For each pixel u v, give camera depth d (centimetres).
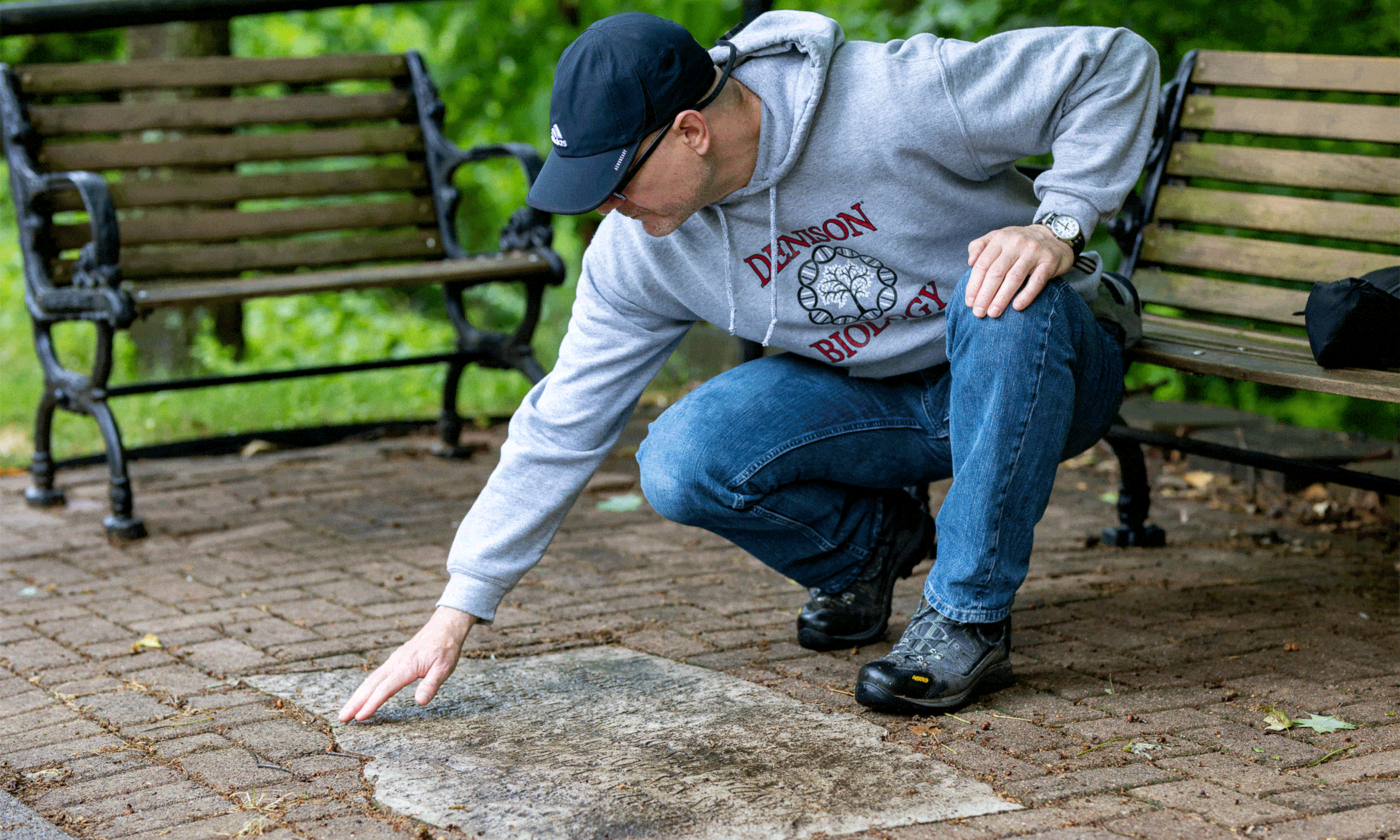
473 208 1092
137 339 656
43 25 421
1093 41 231
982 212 239
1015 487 229
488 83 954
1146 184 345
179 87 452
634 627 293
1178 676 254
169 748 227
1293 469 304
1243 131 328
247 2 448
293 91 1094
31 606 318
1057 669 259
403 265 452
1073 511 409
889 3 726
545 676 260
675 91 213
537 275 449
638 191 219
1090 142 230
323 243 477
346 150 479
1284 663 260
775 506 257
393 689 232
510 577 242
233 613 307
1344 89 311
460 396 640
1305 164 315
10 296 850
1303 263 311
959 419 233
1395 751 214
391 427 529
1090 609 301
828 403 255
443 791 206
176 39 655
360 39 1141
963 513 232
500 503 243
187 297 384
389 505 418
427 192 489
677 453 252
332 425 519
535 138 924
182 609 312
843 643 273
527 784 207
